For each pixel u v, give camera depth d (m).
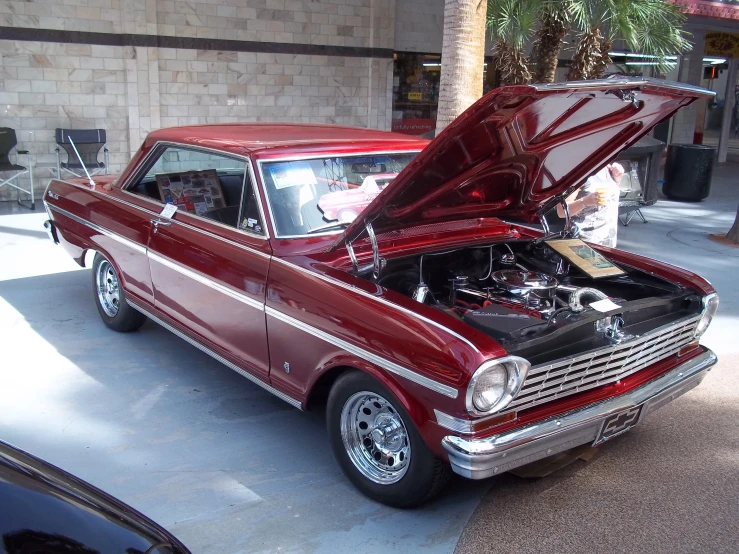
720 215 11.16
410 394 3.21
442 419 3.10
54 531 2.09
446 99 7.40
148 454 4.02
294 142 4.40
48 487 2.26
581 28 8.88
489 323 3.44
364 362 3.38
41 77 10.64
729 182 14.73
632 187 9.83
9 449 2.43
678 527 3.46
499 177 4.14
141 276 5.07
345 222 4.16
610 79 3.30
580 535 3.39
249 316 4.05
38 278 7.10
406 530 3.41
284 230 4.00
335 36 13.05
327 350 3.57
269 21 12.35
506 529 3.43
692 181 12.13
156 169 5.22
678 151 12.20
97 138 10.88
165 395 4.74
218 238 4.30
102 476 3.79
